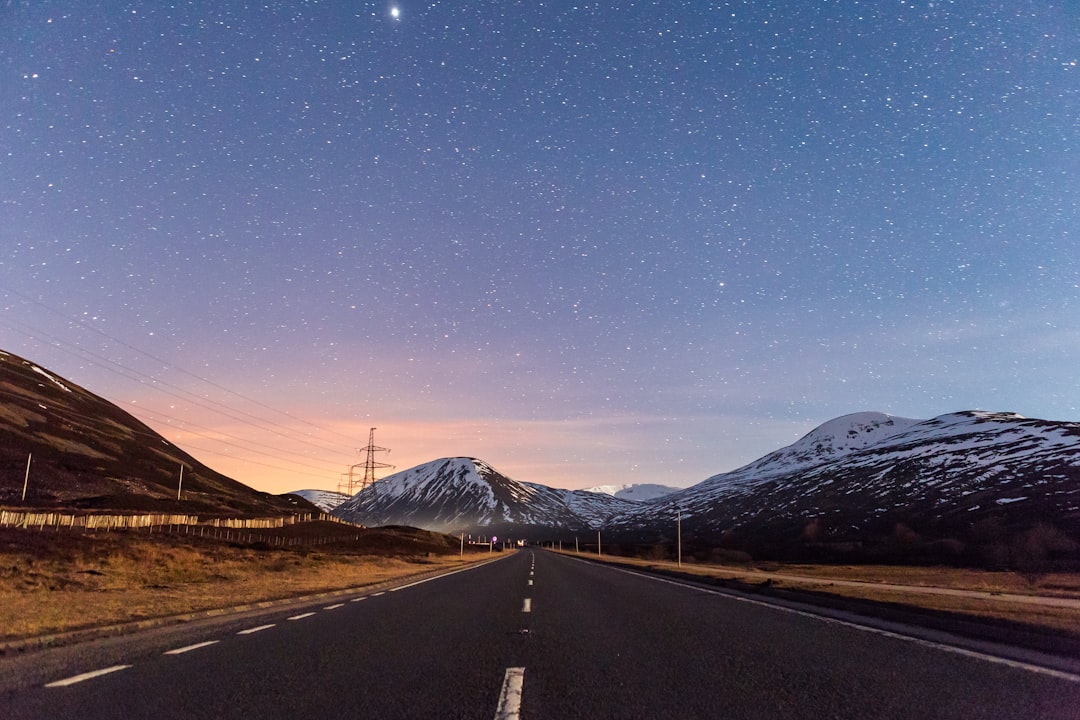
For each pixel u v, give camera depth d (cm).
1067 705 633
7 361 15025
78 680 744
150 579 2477
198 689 704
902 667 829
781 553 11606
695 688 716
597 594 2103
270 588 2195
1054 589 3117
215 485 13662
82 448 11288
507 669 827
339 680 755
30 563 2434
